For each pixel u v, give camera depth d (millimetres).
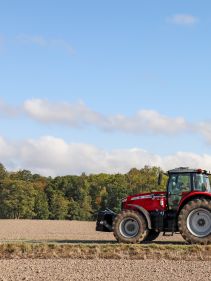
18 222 51781
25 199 105938
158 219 22500
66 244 20797
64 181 119125
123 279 15242
